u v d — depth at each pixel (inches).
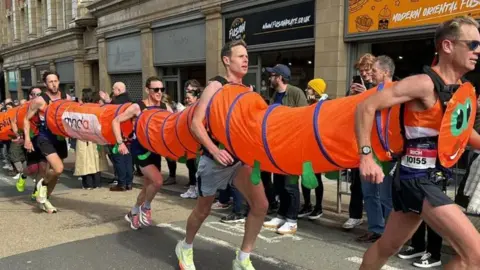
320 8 326.3
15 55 1096.8
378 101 91.0
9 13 1171.3
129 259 167.5
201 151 143.9
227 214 232.4
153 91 192.2
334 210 226.4
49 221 222.4
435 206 93.5
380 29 290.5
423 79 89.3
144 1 545.6
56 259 167.5
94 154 305.7
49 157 226.5
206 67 453.4
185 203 259.9
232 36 420.8
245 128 119.0
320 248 177.2
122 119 182.5
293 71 371.2
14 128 245.8
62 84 848.3
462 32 88.0
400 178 99.7
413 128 94.6
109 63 654.5
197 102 143.3
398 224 105.8
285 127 110.3
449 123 91.1
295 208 195.3
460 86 90.3
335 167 105.0
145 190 195.5
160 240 190.1
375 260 112.5
